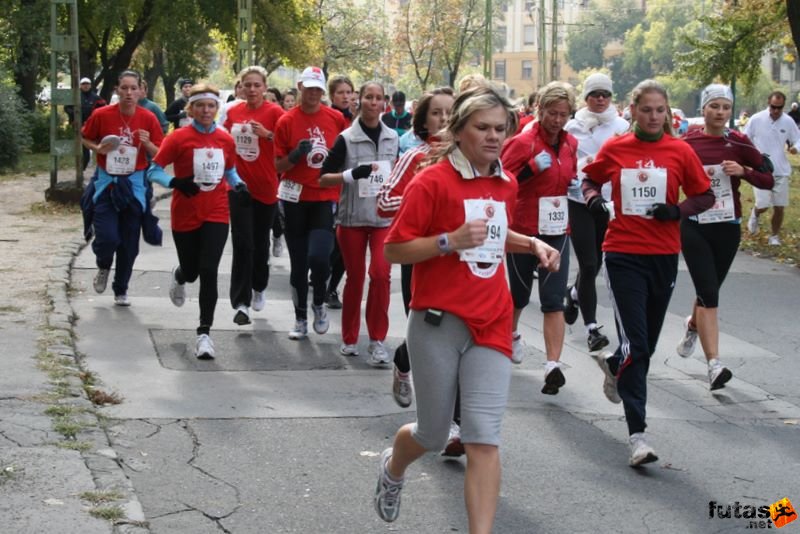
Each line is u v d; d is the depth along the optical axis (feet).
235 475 22.17
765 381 32.09
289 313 39.50
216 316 38.37
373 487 21.84
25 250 49.73
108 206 38.68
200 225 32.96
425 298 17.58
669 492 22.24
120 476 21.13
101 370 30.01
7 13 138.51
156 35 156.56
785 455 25.13
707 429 27.04
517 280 31.14
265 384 29.45
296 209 34.50
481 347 17.43
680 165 25.08
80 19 148.05
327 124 34.76
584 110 37.96
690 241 30.53
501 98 17.53
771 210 79.87
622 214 25.09
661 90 24.95
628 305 24.50
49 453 21.90
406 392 26.45
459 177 17.65
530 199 29.76
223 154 32.96
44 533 17.95
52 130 71.82
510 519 20.42
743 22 111.14
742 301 44.57
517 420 27.04
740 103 357.00
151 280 44.50
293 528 19.53
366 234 32.17
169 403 27.09
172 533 18.97
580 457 24.30
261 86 37.93
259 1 164.86
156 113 57.26
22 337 32.09
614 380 26.84
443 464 23.39
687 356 33.60
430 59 277.64
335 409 27.30
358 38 266.36
